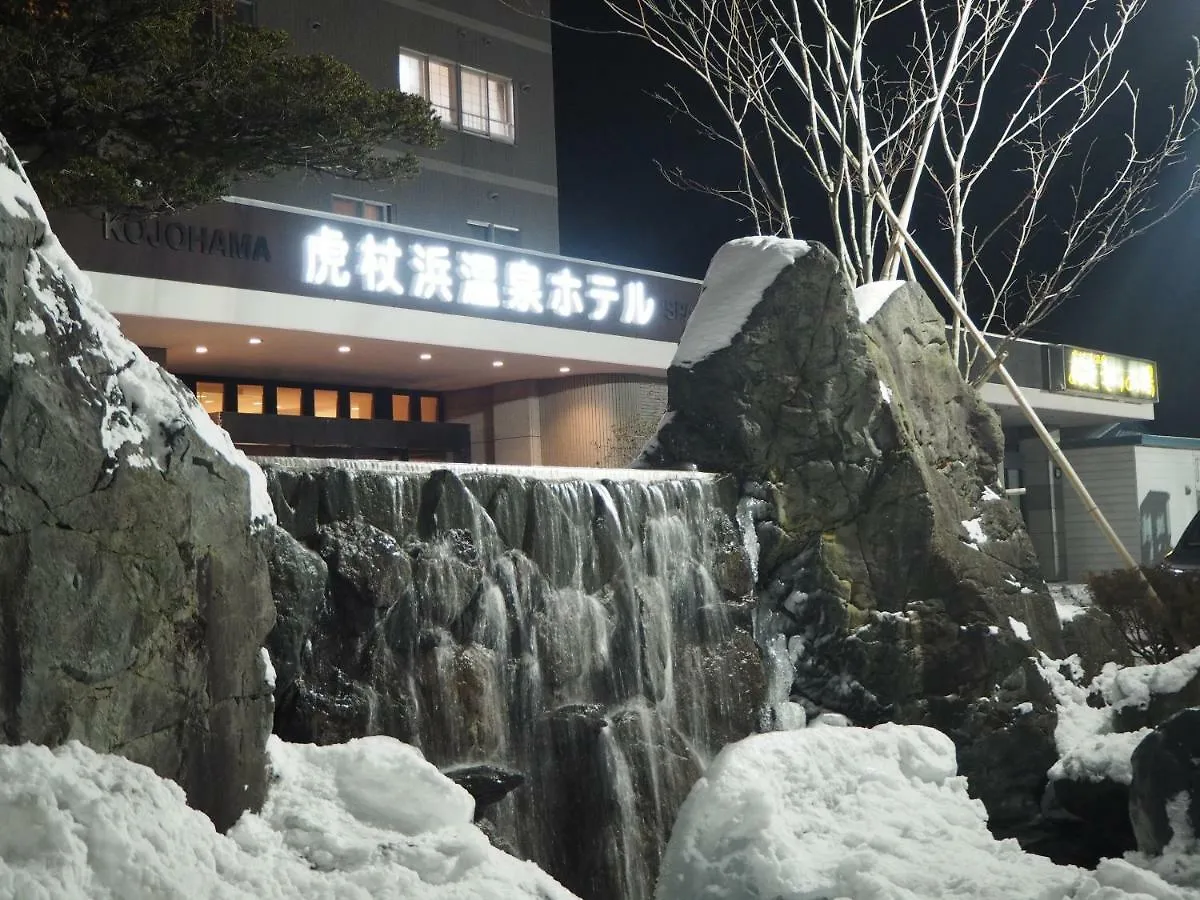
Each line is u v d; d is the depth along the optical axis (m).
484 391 24.69
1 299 5.20
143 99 12.54
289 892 5.50
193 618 5.99
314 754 6.75
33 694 5.07
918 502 11.41
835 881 7.89
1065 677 12.16
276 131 13.30
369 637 7.99
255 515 6.59
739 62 17.52
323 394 23.16
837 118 16.77
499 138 27.33
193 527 6.05
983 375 15.47
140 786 5.21
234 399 21.94
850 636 11.05
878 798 9.20
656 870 9.31
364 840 6.18
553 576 9.34
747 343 11.51
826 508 11.37
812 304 11.54
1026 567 12.55
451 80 26.48
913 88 17.98
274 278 18.20
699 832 8.52
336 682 7.77
